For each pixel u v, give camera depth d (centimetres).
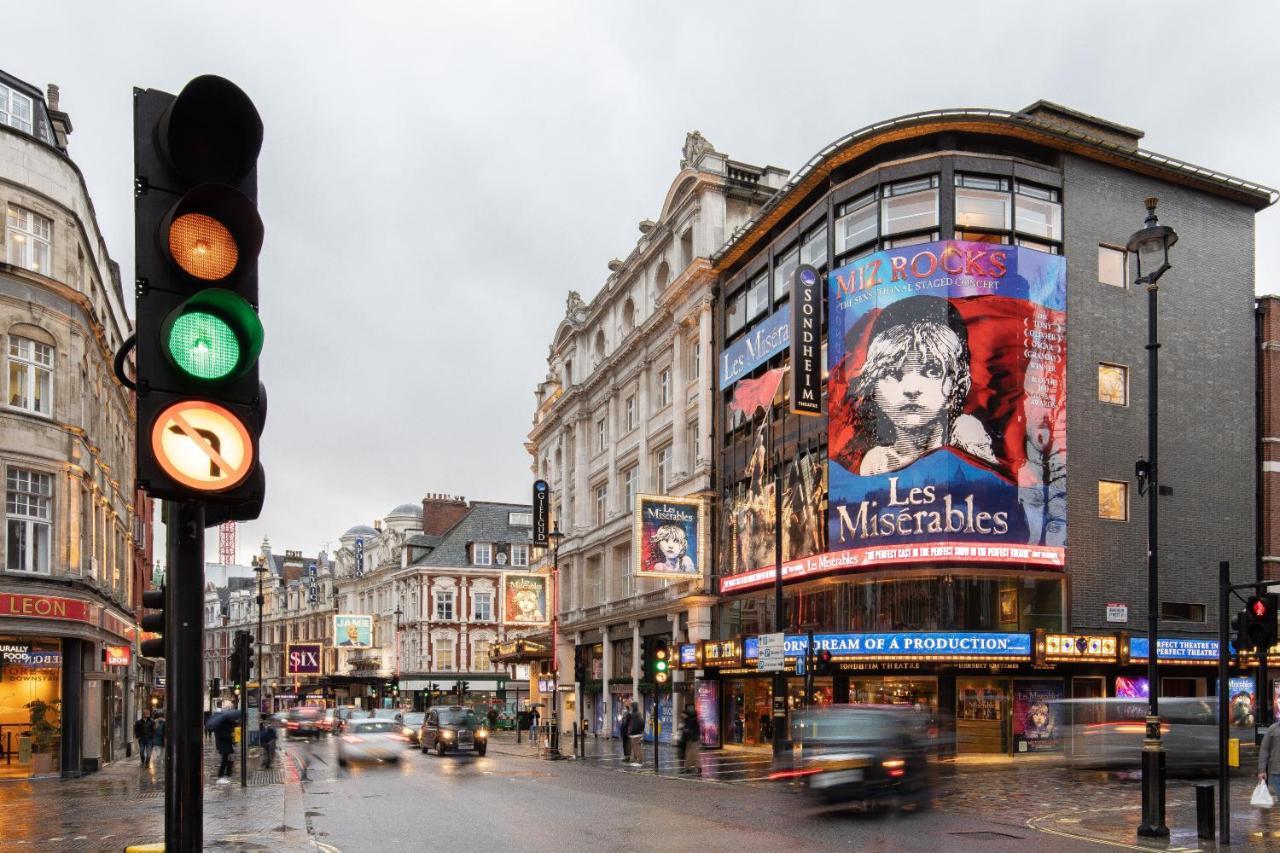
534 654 5284
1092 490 2880
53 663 2600
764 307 3412
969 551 2661
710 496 3634
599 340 5084
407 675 7762
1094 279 2969
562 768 2748
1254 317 3278
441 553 7975
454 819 1572
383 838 1363
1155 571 1350
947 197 2809
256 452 351
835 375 2923
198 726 344
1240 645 1275
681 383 3906
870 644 2714
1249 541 3148
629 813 1622
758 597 3341
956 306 2744
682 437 3869
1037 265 2838
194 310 345
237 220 361
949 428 2700
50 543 2614
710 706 3444
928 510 2688
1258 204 3306
